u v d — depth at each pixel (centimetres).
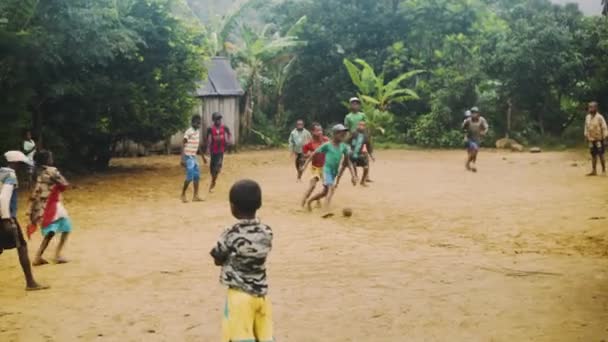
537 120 2928
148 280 779
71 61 1677
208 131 1494
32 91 1543
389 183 1662
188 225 1133
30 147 1555
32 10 1477
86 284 764
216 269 828
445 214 1220
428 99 3006
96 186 1662
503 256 876
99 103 1822
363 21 3131
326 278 776
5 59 1459
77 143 1959
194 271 819
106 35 1600
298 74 3216
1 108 1518
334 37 3141
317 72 3203
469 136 1931
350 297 699
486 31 2975
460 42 2991
